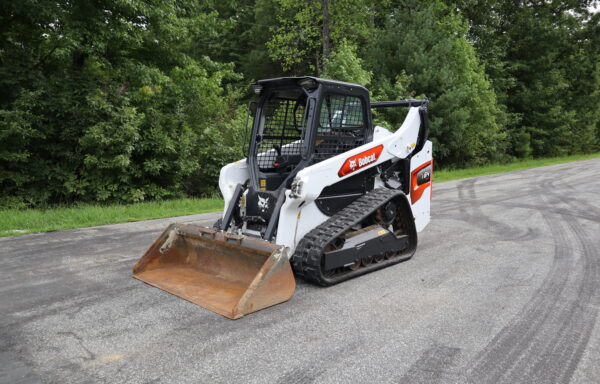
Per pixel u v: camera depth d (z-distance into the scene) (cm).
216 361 286
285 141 518
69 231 692
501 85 2603
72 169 1041
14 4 922
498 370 279
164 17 1151
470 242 633
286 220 428
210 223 768
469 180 1541
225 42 2766
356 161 478
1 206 934
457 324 348
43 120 994
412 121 558
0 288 425
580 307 388
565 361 291
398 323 349
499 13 2831
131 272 474
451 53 2020
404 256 532
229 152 1291
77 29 978
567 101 3095
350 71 1447
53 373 271
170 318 355
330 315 363
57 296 404
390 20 1967
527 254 568
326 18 1981
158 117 1152
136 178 1148
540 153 2956
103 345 309
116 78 1136
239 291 401
